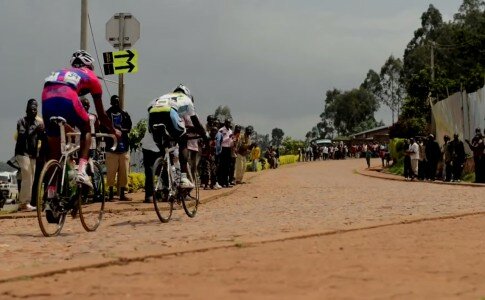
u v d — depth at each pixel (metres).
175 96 9.12
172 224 8.66
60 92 7.33
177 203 9.17
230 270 4.52
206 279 4.21
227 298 3.62
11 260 5.51
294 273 4.39
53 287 4.02
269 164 48.28
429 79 45.91
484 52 74.75
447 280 4.15
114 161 12.55
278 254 5.24
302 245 5.79
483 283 4.06
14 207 12.37
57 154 7.54
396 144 39.56
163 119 8.86
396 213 9.84
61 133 7.32
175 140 9.05
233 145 18.88
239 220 9.02
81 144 7.56
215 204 12.98
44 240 6.99
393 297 3.63
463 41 76.56
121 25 14.80
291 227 7.70
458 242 6.02
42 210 7.25
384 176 30.86
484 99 26.20
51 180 7.26
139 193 15.23
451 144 23.42
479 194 15.27
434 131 33.81
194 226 8.28
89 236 7.36
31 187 11.25
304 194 15.85
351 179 27.00
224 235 6.96
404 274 4.35
